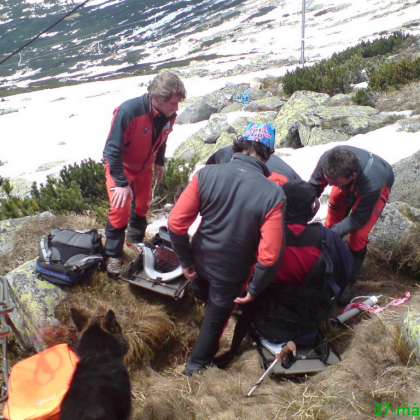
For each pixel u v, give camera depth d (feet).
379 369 9.74
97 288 12.28
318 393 9.41
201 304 12.85
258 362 11.00
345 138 28.45
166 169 22.45
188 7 298.35
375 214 12.60
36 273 12.15
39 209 20.02
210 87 67.67
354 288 14.21
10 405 8.91
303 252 10.27
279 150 29.60
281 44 145.48
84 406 7.95
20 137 52.19
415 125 26.58
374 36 110.52
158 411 9.71
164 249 12.74
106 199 22.16
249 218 9.18
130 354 10.98
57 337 11.22
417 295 12.85
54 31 308.60
